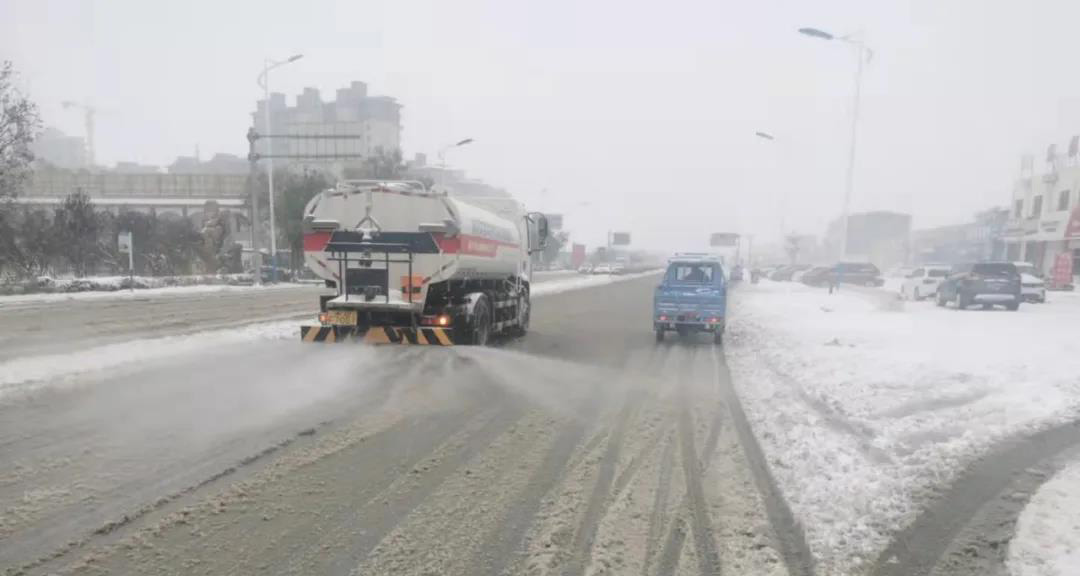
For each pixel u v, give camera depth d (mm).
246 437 6418
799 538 4344
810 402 8031
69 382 8711
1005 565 3918
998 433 6520
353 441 6371
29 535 4250
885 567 3928
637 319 20719
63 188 61094
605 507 4867
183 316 18125
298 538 4285
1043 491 5055
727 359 12344
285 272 42781
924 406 7578
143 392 8219
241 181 62062
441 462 5828
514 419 7340
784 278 64750
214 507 4742
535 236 17000
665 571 3898
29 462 5594
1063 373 9336
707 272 14820
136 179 62406
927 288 28453
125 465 5566
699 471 5664
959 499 4902
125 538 4230
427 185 11617
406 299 11047
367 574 3836
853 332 14500
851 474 5398
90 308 20391
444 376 9523
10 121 26266
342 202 11180
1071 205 45062
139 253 36406
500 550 4164
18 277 27672
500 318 14102
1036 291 27156
